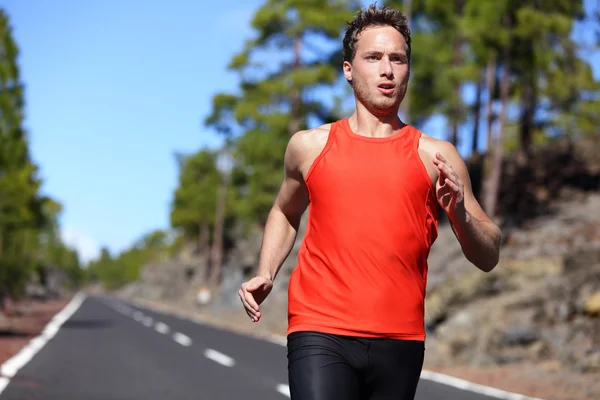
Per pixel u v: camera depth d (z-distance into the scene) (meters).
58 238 133.12
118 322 33.50
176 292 95.94
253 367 15.11
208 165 84.19
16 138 30.19
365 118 3.30
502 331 17.86
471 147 40.31
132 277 170.75
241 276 53.19
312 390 3.08
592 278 18.62
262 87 44.44
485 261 3.23
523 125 35.50
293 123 45.25
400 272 3.17
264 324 33.44
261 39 44.69
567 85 31.28
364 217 3.17
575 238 24.78
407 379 3.18
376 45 3.25
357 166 3.20
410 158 3.21
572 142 36.00
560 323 17.69
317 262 3.25
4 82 29.69
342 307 3.15
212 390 11.61
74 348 18.27
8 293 27.67
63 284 150.12
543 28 28.38
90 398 10.37
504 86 29.89
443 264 23.80
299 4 43.41
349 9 44.16
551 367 15.92
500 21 29.75
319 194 3.25
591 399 11.76
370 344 3.12
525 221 29.17
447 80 34.16
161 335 24.84
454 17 35.19
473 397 11.71
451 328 19.11
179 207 85.00
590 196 31.14
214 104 48.88
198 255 95.69
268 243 3.55
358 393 3.16
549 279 19.55
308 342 3.16
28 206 31.77
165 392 11.24
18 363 14.41
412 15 37.22
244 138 47.72
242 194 66.88
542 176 33.88
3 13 29.41
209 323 38.88
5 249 25.91
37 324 29.66
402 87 3.28
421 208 3.21
